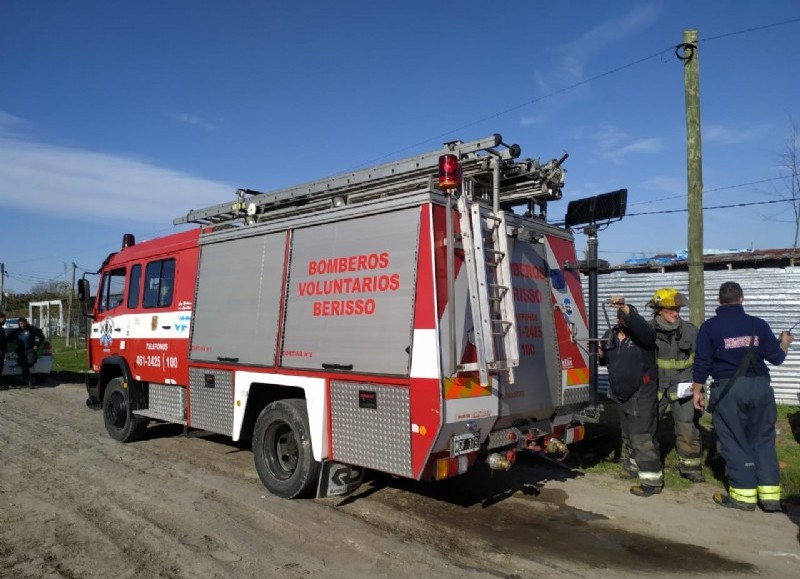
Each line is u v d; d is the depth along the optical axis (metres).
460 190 4.81
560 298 5.98
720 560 4.34
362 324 5.04
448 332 4.55
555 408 5.70
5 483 6.29
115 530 4.90
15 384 16.00
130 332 8.31
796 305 10.04
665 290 6.38
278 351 5.83
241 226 6.64
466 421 4.59
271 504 5.55
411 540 4.69
